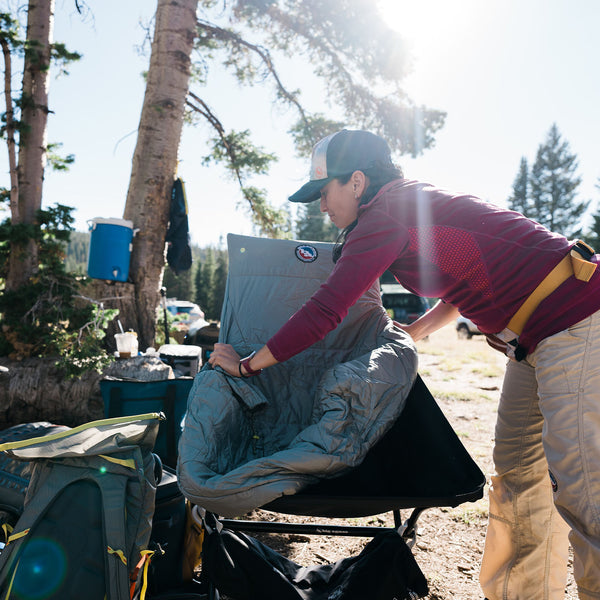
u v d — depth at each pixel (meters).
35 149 5.49
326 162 1.65
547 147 65.25
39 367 4.61
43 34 5.57
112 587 1.46
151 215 5.96
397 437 1.79
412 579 1.74
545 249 1.50
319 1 9.20
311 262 2.40
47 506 1.54
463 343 15.65
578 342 1.44
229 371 1.70
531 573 1.94
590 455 1.42
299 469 1.44
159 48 6.16
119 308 5.64
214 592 1.79
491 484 2.04
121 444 1.64
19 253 5.09
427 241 1.54
